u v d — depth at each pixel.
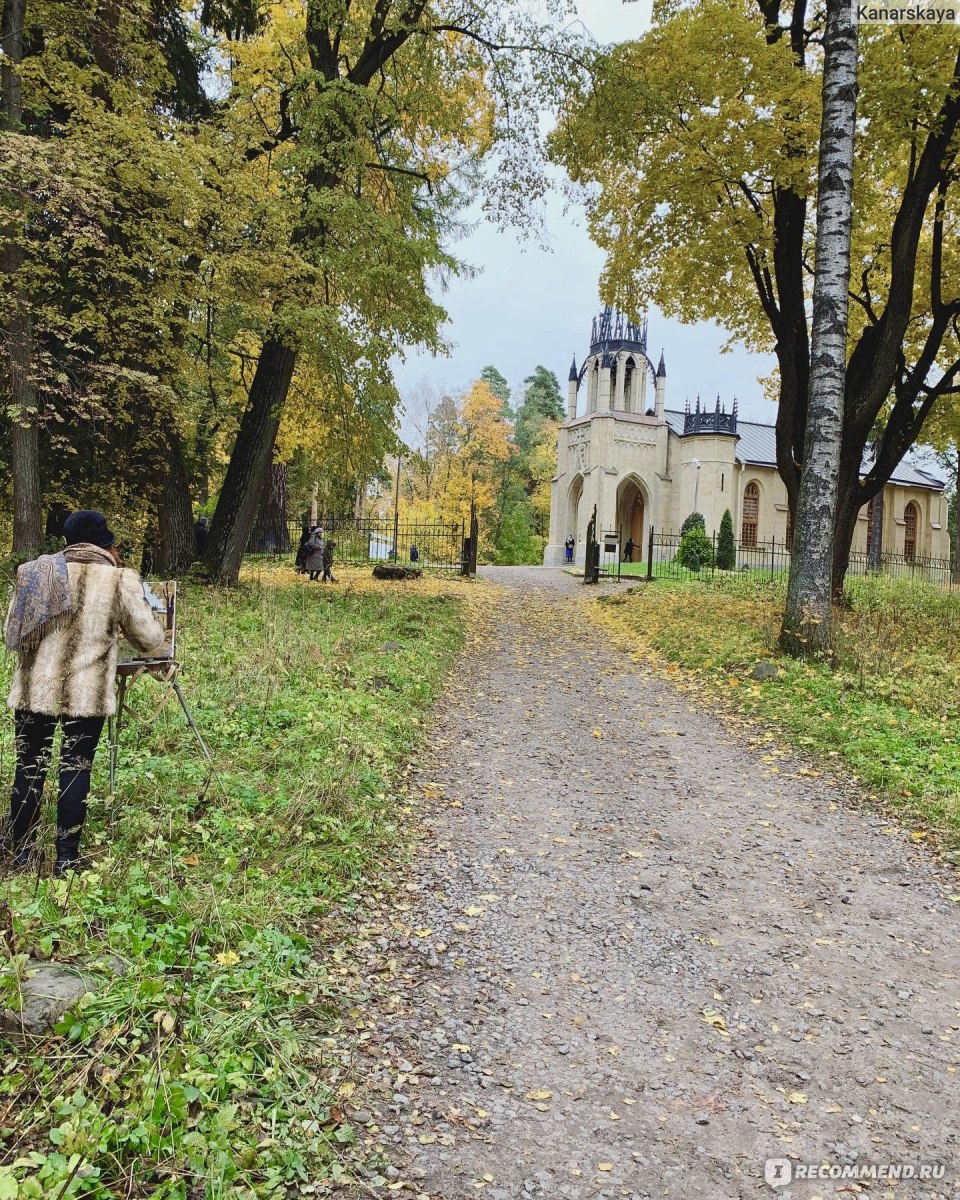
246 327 15.07
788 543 41.53
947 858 5.09
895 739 6.99
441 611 14.65
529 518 61.66
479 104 15.67
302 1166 2.30
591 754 7.27
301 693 7.12
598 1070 3.04
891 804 5.93
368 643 10.11
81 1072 2.31
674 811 5.91
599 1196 2.43
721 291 15.85
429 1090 2.82
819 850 5.24
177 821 4.13
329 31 13.49
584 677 10.65
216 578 13.87
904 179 13.88
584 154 14.30
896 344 12.40
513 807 5.84
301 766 5.27
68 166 8.57
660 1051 3.19
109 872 3.41
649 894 4.58
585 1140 2.67
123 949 2.94
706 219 13.11
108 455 13.13
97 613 3.58
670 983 3.69
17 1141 2.10
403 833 5.09
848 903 4.54
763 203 14.04
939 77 10.67
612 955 3.91
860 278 16.02
